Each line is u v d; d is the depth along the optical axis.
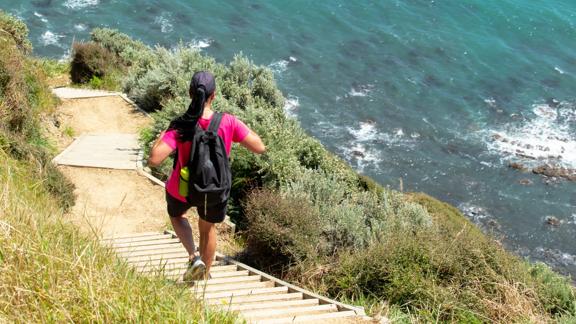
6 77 13.48
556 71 33.06
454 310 8.23
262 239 10.39
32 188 8.22
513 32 36.44
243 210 12.62
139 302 4.15
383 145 27.06
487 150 26.94
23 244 4.39
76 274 4.25
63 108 17.69
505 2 39.28
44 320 3.82
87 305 4.01
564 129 28.50
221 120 5.46
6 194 5.33
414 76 32.12
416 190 24.61
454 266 8.98
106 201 12.53
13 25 20.31
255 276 8.30
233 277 8.23
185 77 19.19
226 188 5.51
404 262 8.99
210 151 5.40
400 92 30.78
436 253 9.18
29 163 10.82
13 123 13.54
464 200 24.12
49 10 35.84
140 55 23.03
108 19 35.75
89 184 13.04
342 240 11.27
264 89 19.92
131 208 12.44
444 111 29.55
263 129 15.07
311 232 10.73
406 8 38.62
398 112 29.31
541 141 27.62
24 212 5.15
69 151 14.66
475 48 34.81
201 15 36.91
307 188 13.38
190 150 5.38
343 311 6.59
